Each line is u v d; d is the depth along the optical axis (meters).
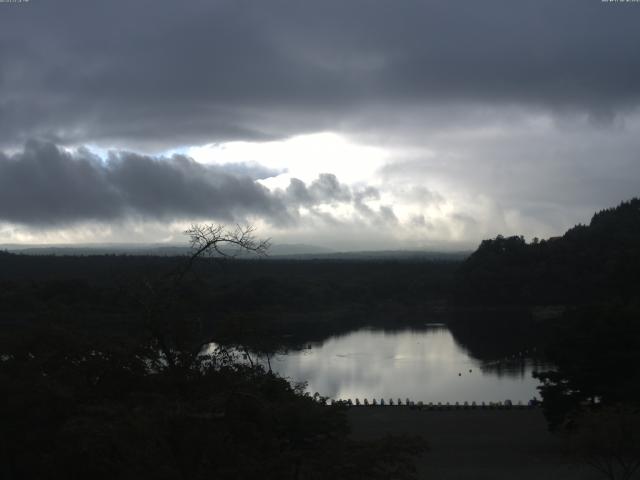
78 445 17.23
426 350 115.56
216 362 21.81
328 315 169.12
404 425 51.72
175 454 18.45
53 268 137.12
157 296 21.28
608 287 139.12
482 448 43.31
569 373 43.72
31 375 21.52
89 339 22.81
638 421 29.70
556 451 41.81
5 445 20.95
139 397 19.83
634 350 42.75
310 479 18.83
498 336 135.00
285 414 19.86
